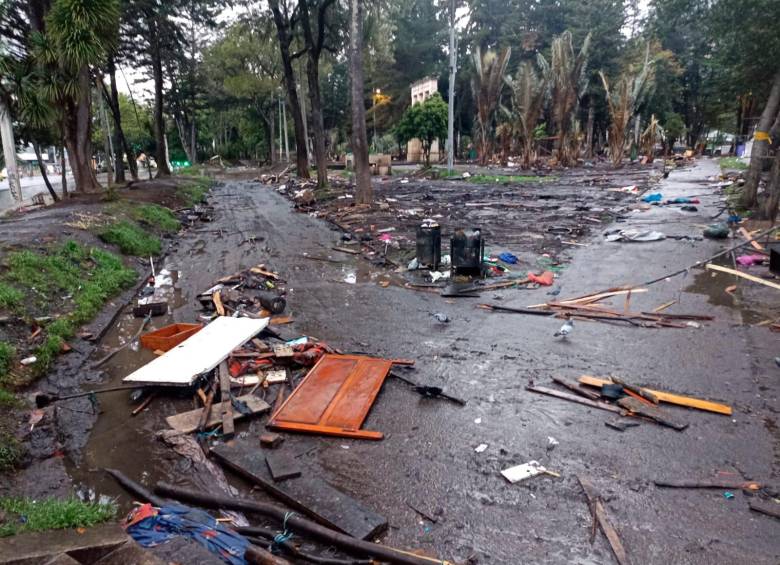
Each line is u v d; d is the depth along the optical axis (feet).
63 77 55.36
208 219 66.44
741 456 14.29
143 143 206.80
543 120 158.51
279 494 13.20
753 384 18.35
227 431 16.33
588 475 13.78
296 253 44.75
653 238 42.16
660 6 50.65
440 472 14.16
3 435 15.92
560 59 128.16
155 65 108.78
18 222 41.86
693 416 16.47
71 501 12.99
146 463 15.25
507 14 183.93
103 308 29.25
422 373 20.57
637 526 11.84
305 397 18.30
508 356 21.94
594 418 16.70
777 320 24.29
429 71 196.75
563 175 109.29
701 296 28.45
